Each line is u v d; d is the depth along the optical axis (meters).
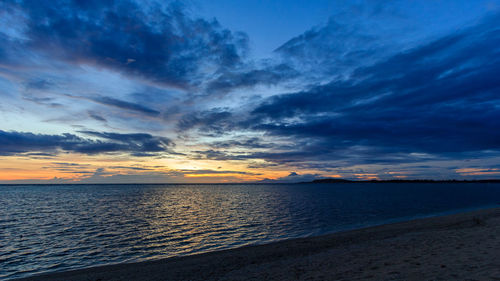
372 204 63.94
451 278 7.59
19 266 18.84
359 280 8.74
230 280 11.52
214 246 23.97
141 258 20.42
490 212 34.31
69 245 24.66
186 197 99.81
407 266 9.89
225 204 68.44
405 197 89.00
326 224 35.28
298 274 11.08
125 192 143.00
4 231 31.83
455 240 15.12
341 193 124.25
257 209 55.16
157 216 44.97
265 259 16.28
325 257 14.81
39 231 31.70
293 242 22.33
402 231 24.23
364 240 20.86
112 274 14.85
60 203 71.06
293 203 69.56
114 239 27.09
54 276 15.46
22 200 82.06
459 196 92.81
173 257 19.84
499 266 8.28
